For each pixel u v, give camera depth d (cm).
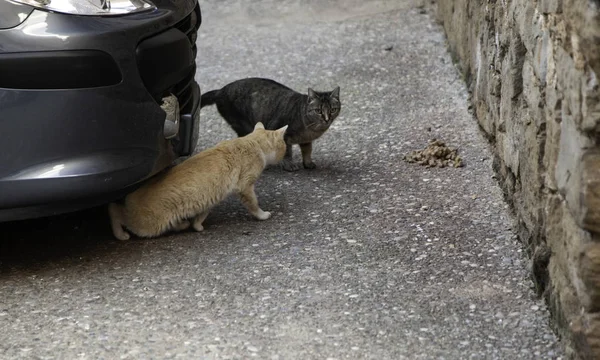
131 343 406
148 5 502
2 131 446
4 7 446
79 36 451
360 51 949
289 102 667
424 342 399
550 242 406
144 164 482
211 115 808
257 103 691
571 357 369
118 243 531
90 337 414
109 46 461
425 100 794
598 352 340
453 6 889
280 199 603
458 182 612
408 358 385
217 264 496
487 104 657
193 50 589
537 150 435
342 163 671
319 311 434
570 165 356
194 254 511
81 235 546
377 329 413
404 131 725
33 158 452
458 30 854
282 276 477
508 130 541
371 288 458
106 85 463
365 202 588
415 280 466
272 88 690
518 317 419
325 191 614
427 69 874
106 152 466
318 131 651
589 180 328
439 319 421
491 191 589
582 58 333
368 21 1051
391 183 620
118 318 433
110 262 503
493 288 452
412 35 986
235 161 540
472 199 580
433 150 657
